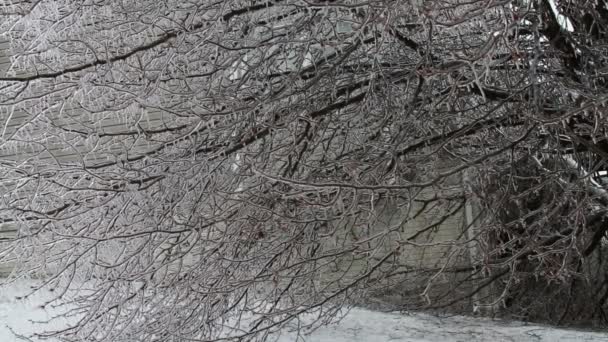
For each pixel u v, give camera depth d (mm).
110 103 6836
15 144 6703
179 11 6457
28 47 6484
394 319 8844
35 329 7965
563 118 5109
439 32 6043
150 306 6922
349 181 6473
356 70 6957
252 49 6453
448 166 8133
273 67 6973
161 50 6512
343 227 7715
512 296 9867
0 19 6988
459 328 8625
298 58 6672
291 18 6750
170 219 6344
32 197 6348
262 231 6766
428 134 7070
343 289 6672
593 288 10461
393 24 5434
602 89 6238
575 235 6176
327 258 7738
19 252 6688
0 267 10055
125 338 6312
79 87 6441
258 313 6473
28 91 6629
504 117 6598
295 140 6781
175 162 6344
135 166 6715
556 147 6840
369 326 8500
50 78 6324
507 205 7969
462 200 9047
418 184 5391
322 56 6797
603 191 7605
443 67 5840
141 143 7137
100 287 6312
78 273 6754
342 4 4996
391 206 8203
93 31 6613
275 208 6688
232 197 6492
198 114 6043
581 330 9117
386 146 6285
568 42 6746
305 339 7758
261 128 6484
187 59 6340
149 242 6207
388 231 6238
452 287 9047
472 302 8969
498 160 7926
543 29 6688
